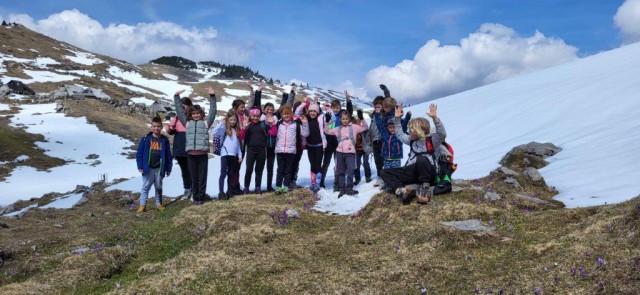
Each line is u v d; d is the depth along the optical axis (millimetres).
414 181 10836
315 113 14156
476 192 10625
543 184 11664
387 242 8773
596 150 13656
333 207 12531
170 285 7512
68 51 195875
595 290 5734
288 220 10945
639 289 5445
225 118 14562
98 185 29641
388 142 12016
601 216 8070
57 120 76875
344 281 7191
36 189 43875
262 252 8727
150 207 16312
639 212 7102
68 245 11195
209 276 7727
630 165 11188
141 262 9711
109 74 178375
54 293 8062
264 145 14711
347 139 13414
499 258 7332
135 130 77500
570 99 21703
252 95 16078
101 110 90000
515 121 21656
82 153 60844
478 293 6250
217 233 10234
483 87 37750
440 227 8570
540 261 6824
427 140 10531
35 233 13250
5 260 10367
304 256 8586
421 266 7348
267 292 7137
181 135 15938
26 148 59969
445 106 33438
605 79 23609
